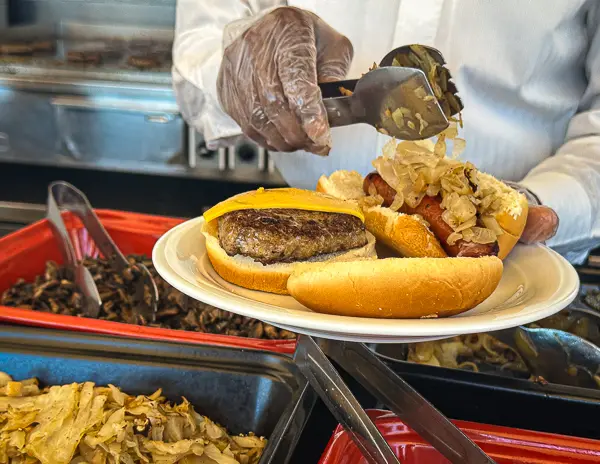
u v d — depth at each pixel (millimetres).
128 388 1244
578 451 970
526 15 1853
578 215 1685
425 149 1335
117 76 4156
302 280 961
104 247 1785
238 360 1229
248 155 4246
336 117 1339
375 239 1273
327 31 1473
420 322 877
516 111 2051
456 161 1223
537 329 1349
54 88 4121
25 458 1106
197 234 1308
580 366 1296
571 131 2008
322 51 1498
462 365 1394
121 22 4371
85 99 4133
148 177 4469
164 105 4121
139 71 4199
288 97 1295
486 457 807
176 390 1235
